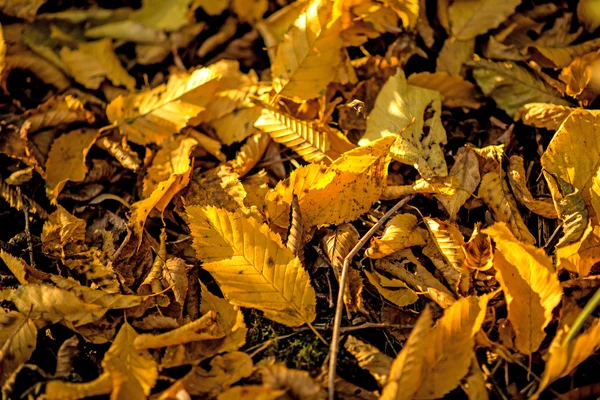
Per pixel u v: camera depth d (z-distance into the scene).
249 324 0.61
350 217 0.62
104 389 0.57
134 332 0.59
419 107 0.64
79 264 0.62
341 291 0.59
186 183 0.64
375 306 0.62
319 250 0.63
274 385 0.56
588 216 0.60
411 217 0.62
